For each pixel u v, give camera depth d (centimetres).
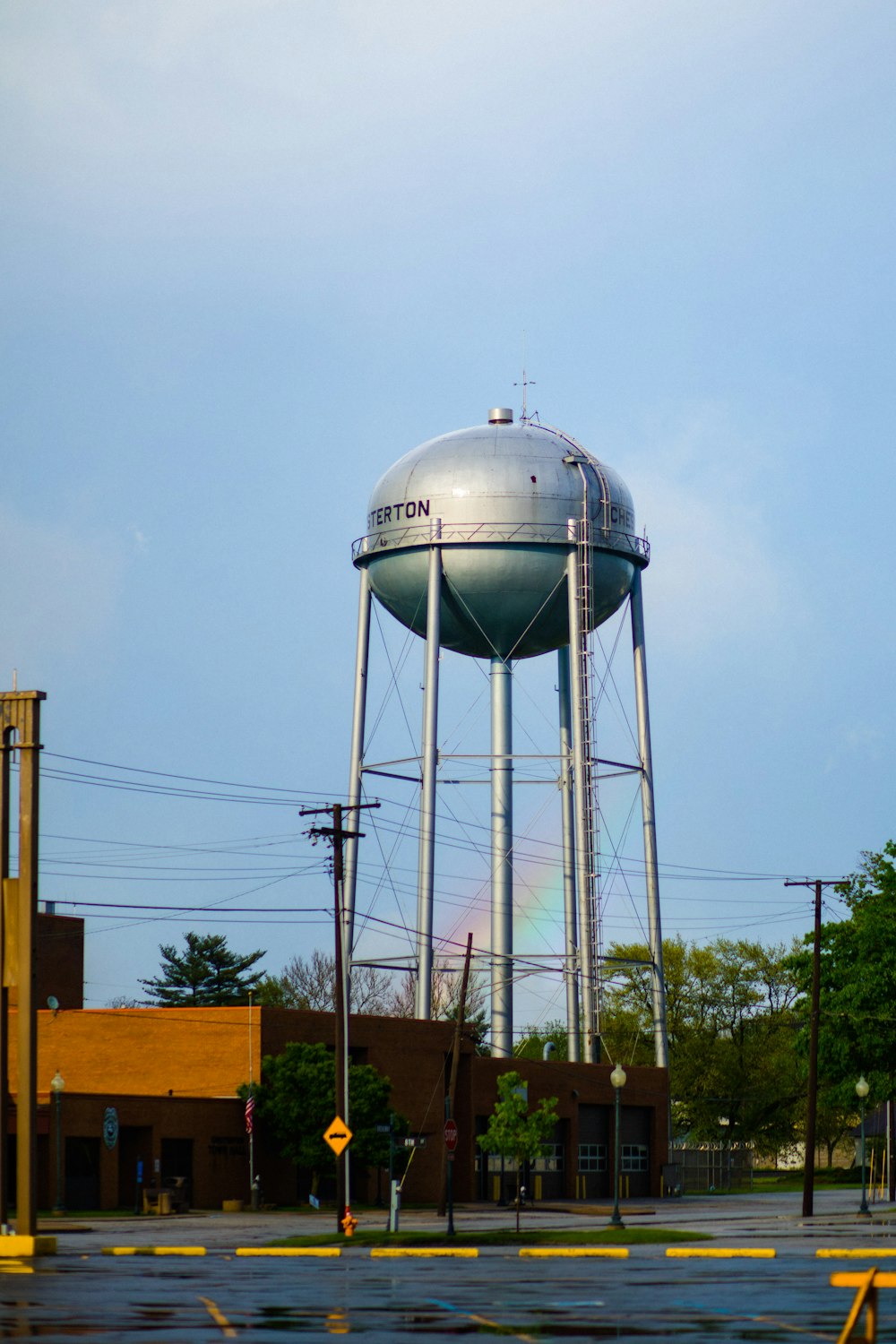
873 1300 1775
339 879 5712
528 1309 2745
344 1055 5509
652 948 9306
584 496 8012
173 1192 7044
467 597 7988
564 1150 9150
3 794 4209
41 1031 8294
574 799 8494
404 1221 6469
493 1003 8900
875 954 8156
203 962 13975
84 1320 2523
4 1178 4362
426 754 7875
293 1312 2675
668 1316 2623
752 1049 13100
